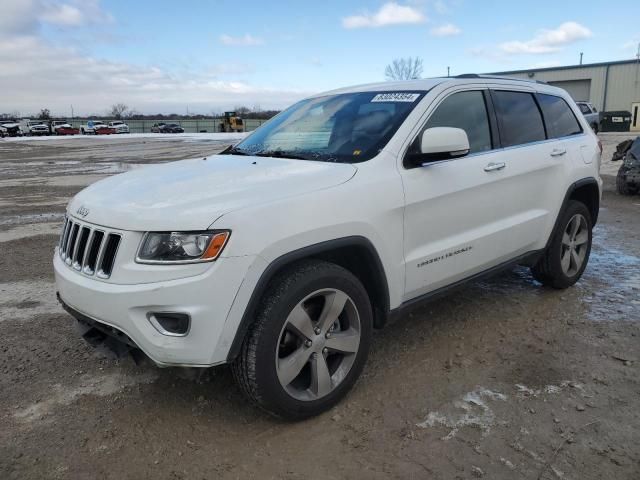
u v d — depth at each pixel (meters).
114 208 2.84
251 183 2.96
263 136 4.26
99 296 2.70
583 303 4.72
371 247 3.13
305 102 4.56
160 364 2.66
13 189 12.79
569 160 4.72
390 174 3.29
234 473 2.63
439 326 4.28
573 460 2.66
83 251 2.96
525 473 2.58
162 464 2.70
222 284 2.58
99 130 64.69
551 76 50.91
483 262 3.97
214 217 2.61
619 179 10.46
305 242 2.82
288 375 2.88
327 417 3.07
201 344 2.61
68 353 3.92
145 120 92.44
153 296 2.57
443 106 3.77
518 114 4.43
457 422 2.99
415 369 3.60
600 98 48.19
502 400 3.20
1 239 7.48
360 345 3.18
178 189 2.96
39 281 5.60
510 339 4.02
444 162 3.63
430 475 2.58
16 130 60.06
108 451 2.80
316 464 2.68
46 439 2.91
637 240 7.00
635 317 4.40
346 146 3.53
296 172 3.12
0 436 2.94
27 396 3.35
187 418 3.09
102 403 3.26
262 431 2.96
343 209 2.99
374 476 2.58
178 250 2.58
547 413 3.06
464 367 3.61
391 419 3.04
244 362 2.77
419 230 3.45
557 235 4.71
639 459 2.66
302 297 2.85
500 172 4.00
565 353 3.79
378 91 4.05
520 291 5.05
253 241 2.64
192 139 40.41
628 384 3.36
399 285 3.38
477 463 2.65
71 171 17.06
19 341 4.12
